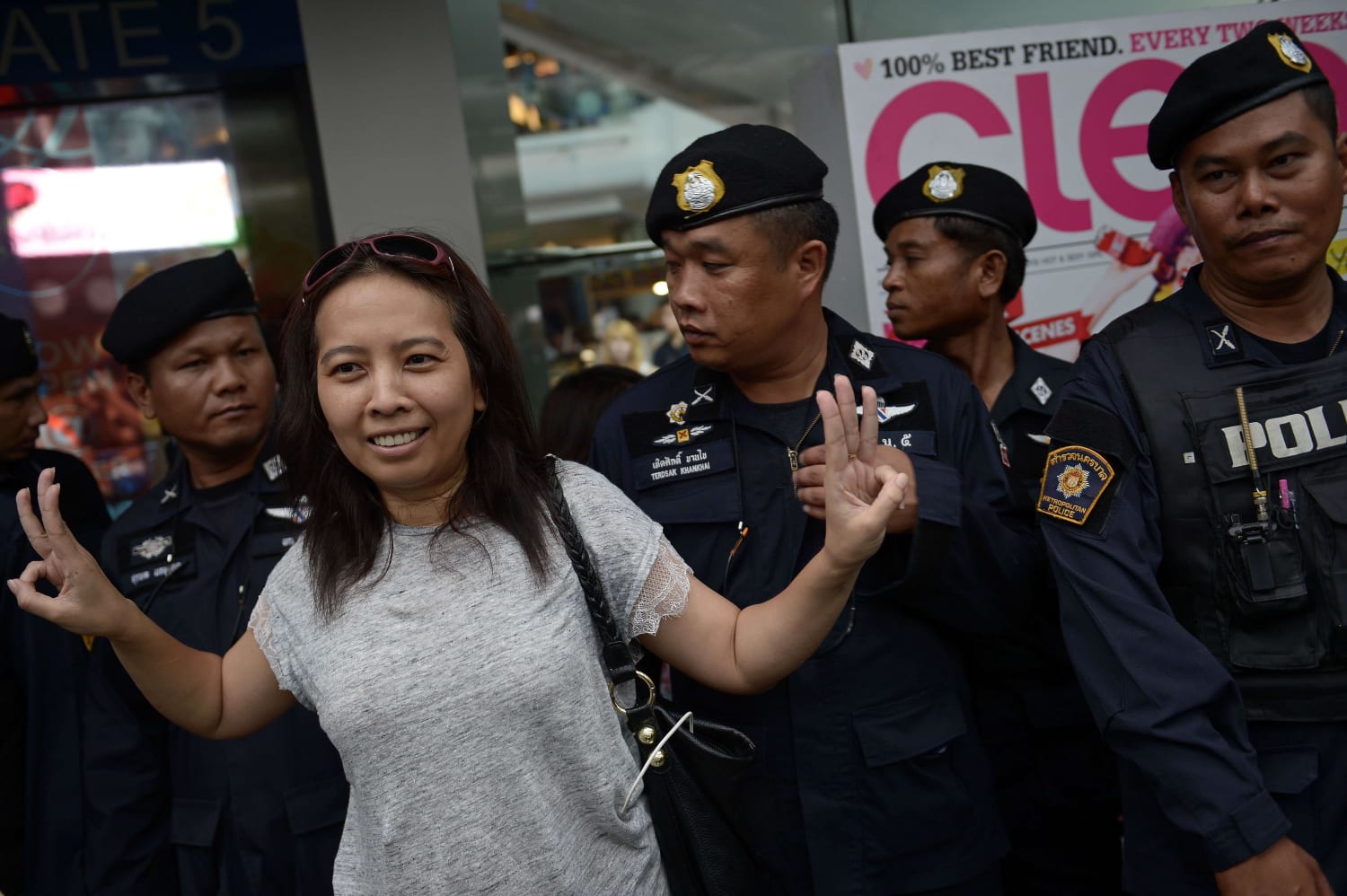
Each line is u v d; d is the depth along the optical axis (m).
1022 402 2.49
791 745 1.70
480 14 3.56
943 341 2.59
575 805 1.38
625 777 1.41
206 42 3.35
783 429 1.76
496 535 1.42
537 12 3.60
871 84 2.99
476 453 1.45
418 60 3.35
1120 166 3.10
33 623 2.08
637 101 3.70
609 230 3.73
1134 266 3.13
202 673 1.47
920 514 1.58
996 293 2.52
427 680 1.31
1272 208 1.55
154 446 3.64
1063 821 2.22
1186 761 1.47
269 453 2.02
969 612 1.70
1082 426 1.67
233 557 1.98
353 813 1.40
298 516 1.91
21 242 3.50
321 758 1.90
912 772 1.67
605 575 1.45
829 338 1.84
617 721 1.43
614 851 1.41
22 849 2.15
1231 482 1.59
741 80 3.73
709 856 1.45
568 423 2.49
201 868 1.92
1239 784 1.45
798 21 3.72
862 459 1.45
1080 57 3.07
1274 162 1.56
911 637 1.73
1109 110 3.09
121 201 3.55
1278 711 1.56
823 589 1.39
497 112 3.61
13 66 3.24
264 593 1.50
